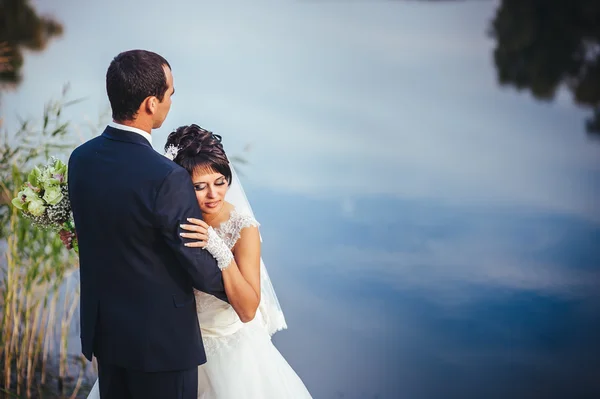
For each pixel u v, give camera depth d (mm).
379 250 5945
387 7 12414
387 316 4879
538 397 3920
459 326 4770
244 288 2176
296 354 4398
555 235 6305
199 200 2297
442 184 7426
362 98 9539
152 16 11258
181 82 9227
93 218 2117
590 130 8984
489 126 9016
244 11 11875
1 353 3812
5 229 3855
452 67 10586
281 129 8328
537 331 4719
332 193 7070
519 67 10594
